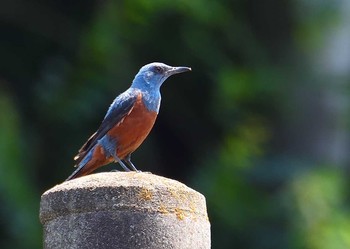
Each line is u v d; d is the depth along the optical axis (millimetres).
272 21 19672
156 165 18875
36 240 15258
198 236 6023
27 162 16203
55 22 18203
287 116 19188
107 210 5902
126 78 17266
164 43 18016
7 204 15117
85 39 17500
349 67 20641
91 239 5895
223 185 17766
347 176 19625
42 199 6117
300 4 20266
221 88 18406
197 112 19125
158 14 17562
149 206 5910
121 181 5945
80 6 18297
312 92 19766
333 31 20766
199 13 17766
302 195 17438
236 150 18344
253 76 18703
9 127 15609
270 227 17469
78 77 17156
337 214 17328
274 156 18641
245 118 18812
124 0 17422
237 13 19250
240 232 17547
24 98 17578
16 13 18125
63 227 5980
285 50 19797
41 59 18016
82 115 17062
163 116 19125
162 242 5895
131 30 17422
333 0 20672
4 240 15188
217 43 18641
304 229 17031
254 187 18031
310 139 19562
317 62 20281
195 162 19000
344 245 16859
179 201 5965
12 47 18000
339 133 19969
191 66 18562
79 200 5934
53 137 17188
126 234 5879
